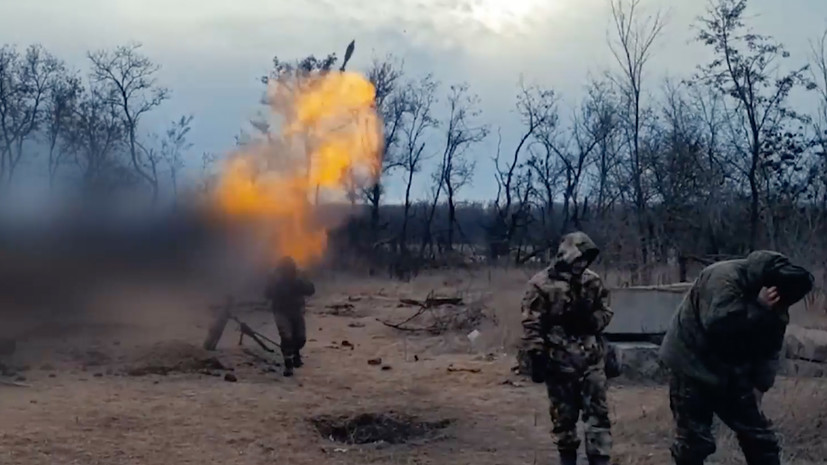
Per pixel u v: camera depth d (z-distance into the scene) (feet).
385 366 50.03
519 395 40.91
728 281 21.12
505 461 28.81
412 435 33.91
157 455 28.81
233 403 37.73
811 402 30.53
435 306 80.38
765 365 21.71
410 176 186.91
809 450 27.17
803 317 53.98
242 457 28.94
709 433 22.11
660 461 27.40
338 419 34.99
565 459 26.22
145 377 43.73
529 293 26.22
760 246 86.33
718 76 106.32
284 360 47.03
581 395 25.91
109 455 28.60
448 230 195.72
